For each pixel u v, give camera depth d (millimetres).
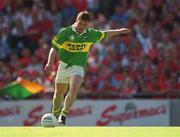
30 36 67250
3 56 65375
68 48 32000
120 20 68438
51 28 68438
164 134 28516
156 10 69688
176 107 54312
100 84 59719
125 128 32281
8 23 68250
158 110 54281
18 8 69812
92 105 53938
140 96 56156
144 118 54312
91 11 70500
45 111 53906
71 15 70000
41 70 61969
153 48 64500
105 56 62719
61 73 32344
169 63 62812
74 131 29859
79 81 31719
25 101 54000
